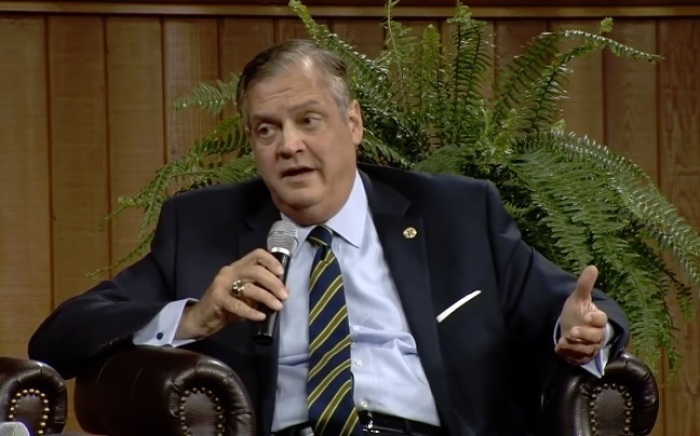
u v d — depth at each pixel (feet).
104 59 48.75
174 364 28.27
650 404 29.76
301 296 31.81
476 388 31.17
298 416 31.04
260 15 49.08
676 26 49.78
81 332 30.96
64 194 48.70
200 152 36.60
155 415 27.94
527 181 34.40
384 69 36.88
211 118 49.19
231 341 31.71
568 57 36.47
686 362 49.52
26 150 48.52
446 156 35.19
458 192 33.04
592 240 34.12
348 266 32.17
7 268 48.47
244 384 31.37
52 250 48.70
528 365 32.32
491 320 31.68
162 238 33.35
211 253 32.71
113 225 48.91
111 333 30.60
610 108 49.98
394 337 31.53
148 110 48.93
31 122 48.52
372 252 32.42
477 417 31.01
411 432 30.83
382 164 36.81
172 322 30.45
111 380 29.45
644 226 35.81
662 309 34.30
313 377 30.76
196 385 28.17
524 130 36.94
